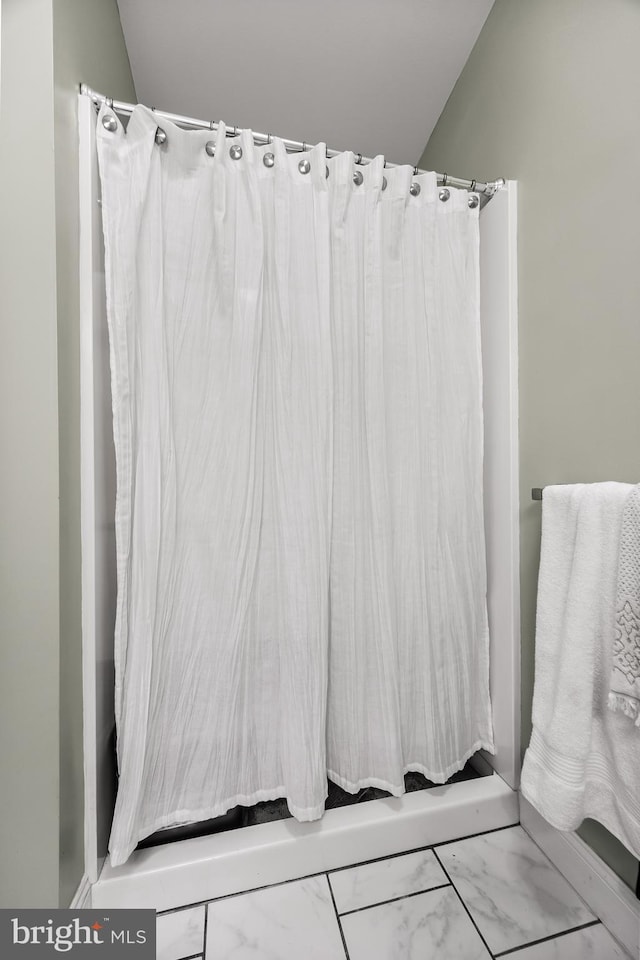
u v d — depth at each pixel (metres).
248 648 1.01
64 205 0.80
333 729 1.08
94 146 0.89
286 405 1.00
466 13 1.23
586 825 0.95
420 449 1.10
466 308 1.17
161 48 1.29
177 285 0.96
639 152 0.79
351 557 1.06
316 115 1.56
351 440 1.06
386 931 0.86
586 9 0.90
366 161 1.11
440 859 1.03
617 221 0.84
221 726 0.98
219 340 0.98
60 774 0.77
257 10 1.19
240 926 0.88
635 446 0.82
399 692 1.08
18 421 0.76
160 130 0.92
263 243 0.99
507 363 1.14
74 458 0.84
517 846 1.07
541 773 0.86
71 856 0.82
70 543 0.82
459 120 1.43
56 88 0.77
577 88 0.93
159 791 0.95
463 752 1.15
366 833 1.02
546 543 0.93
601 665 0.80
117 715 0.90
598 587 0.80
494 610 1.21
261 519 1.02
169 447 0.93
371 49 1.32
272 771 1.03
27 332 0.76
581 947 0.83
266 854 0.96
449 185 1.16
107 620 0.97
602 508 0.80
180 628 0.96
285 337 0.99
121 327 0.89
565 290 0.97
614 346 0.85
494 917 0.89
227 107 1.51
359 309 1.06
